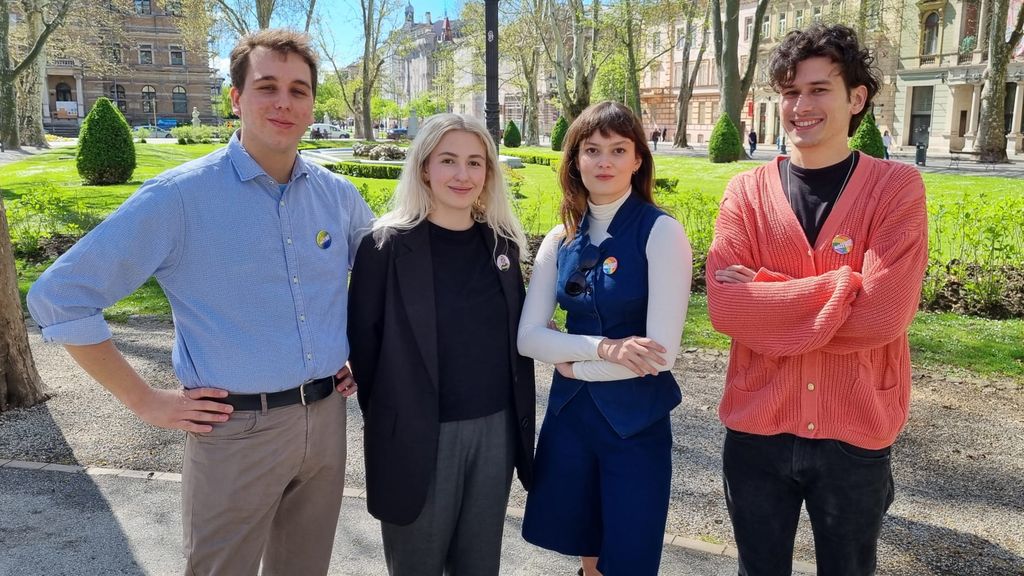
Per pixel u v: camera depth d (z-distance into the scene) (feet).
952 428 14.25
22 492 11.94
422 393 7.31
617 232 7.89
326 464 7.39
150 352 19.47
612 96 153.48
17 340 15.69
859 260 6.61
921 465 12.78
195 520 6.95
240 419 6.79
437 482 7.47
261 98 6.68
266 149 6.85
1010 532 10.55
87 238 6.36
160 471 12.89
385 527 7.80
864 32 90.12
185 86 210.18
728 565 9.89
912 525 10.80
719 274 7.09
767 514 7.16
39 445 13.89
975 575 9.52
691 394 16.38
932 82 118.52
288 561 7.84
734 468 7.30
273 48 6.74
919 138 123.75
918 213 6.45
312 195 7.23
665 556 10.09
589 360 7.63
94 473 12.67
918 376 16.94
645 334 7.77
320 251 7.14
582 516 8.15
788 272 6.88
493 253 7.77
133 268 6.45
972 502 11.47
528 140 148.56
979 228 23.56
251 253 6.75
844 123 6.77
